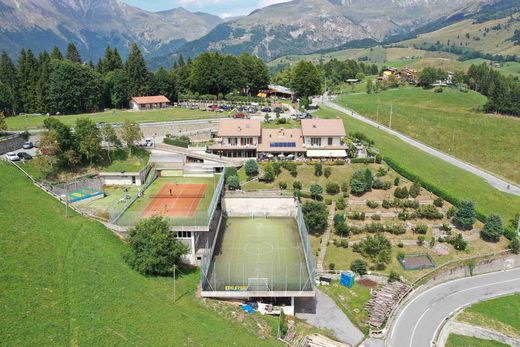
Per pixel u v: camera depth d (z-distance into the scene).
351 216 95.00
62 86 154.62
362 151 120.62
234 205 101.62
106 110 172.38
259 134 118.94
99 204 91.94
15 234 69.12
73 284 61.09
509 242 91.81
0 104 154.12
